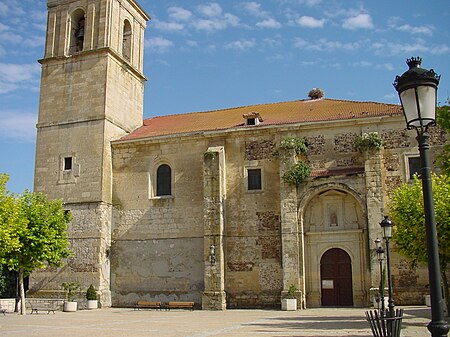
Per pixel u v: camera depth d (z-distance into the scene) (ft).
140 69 136.98
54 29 128.36
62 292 111.55
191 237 111.04
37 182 120.67
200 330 61.26
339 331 57.47
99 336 55.57
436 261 24.99
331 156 106.01
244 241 107.45
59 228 98.43
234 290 105.91
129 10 133.90
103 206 114.42
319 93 132.57
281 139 109.50
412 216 74.54
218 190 106.32
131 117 130.62
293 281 98.17
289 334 55.16
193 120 131.54
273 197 107.65
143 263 113.19
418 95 26.86
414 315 74.43
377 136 98.78
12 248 82.79
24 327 67.41
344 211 102.17
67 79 123.95
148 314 91.86
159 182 116.98
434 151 100.37
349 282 100.22
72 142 119.85
